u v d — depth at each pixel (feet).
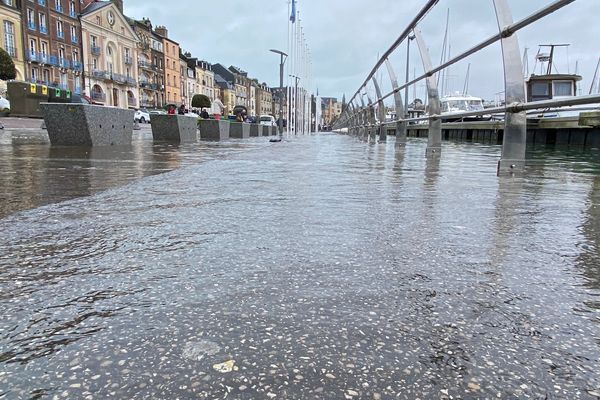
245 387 2.92
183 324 3.75
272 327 3.70
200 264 5.23
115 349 3.35
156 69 267.59
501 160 13.30
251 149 27.07
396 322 3.81
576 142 50.83
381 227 7.00
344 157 21.06
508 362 3.23
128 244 6.03
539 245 6.06
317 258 5.46
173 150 24.54
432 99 21.25
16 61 162.81
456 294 4.40
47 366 3.14
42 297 4.28
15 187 10.57
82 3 201.36
